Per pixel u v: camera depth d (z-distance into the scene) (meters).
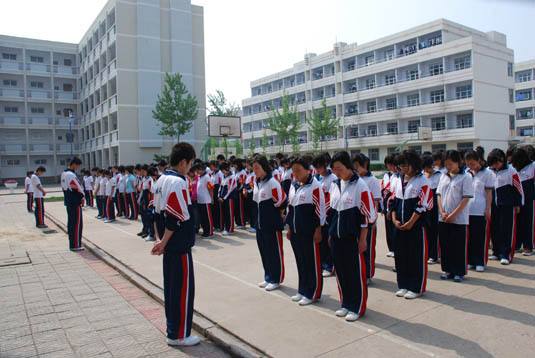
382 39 41.91
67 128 45.22
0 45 41.28
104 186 14.22
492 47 36.62
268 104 58.41
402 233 5.05
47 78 44.25
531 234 6.75
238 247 8.55
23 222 14.38
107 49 34.97
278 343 3.90
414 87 38.66
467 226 5.50
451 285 5.38
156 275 6.56
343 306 4.59
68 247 9.49
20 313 5.13
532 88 55.12
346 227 4.39
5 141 42.72
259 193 5.68
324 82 48.22
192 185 9.79
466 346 3.63
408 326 4.14
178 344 4.15
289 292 5.49
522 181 6.75
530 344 3.62
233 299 5.26
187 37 35.00
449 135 36.50
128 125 33.00
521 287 5.14
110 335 4.43
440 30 37.62
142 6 33.06
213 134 21.09
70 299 5.68
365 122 43.22
